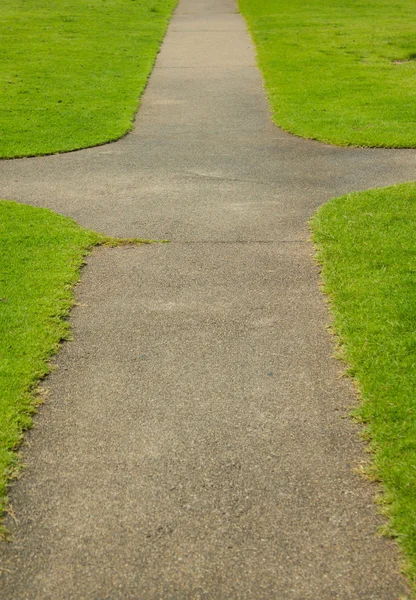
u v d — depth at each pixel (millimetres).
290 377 5012
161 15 26203
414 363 5055
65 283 6465
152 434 4438
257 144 11031
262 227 7762
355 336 5453
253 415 4609
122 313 5949
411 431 4352
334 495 3914
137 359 5266
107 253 7148
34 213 8164
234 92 14531
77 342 5508
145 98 14188
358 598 3271
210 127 12055
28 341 5465
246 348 5391
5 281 6469
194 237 7520
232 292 6289
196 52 19031
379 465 4098
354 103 13359
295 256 7004
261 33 21906
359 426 4480
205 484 4012
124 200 8672
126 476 4082
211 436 4414
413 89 14516
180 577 3402
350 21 24375
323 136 11211
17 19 24594
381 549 3533
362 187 8984
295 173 9617
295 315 5871
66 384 4965
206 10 27625
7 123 12086
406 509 3732
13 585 3369
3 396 4766
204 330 5660
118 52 18891
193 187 9117
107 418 4598
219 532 3668
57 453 4277
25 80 15469
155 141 11289
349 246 7105
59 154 10633
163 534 3658
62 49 19219
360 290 6199
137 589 3344
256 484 4004
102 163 10180
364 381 4883
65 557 3523
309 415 4602
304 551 3537
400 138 10945
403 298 6012
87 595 3316
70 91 14555
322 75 15961
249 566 3455
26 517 3779
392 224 7641
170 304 6090
